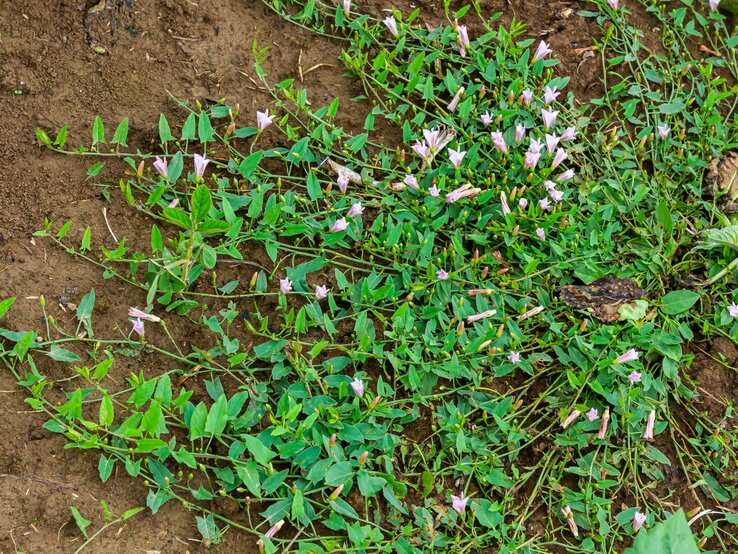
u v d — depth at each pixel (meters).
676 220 0.88
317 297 0.79
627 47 0.95
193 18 0.88
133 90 0.84
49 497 0.70
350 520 0.73
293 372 0.77
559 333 0.80
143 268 0.78
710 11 0.99
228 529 0.72
